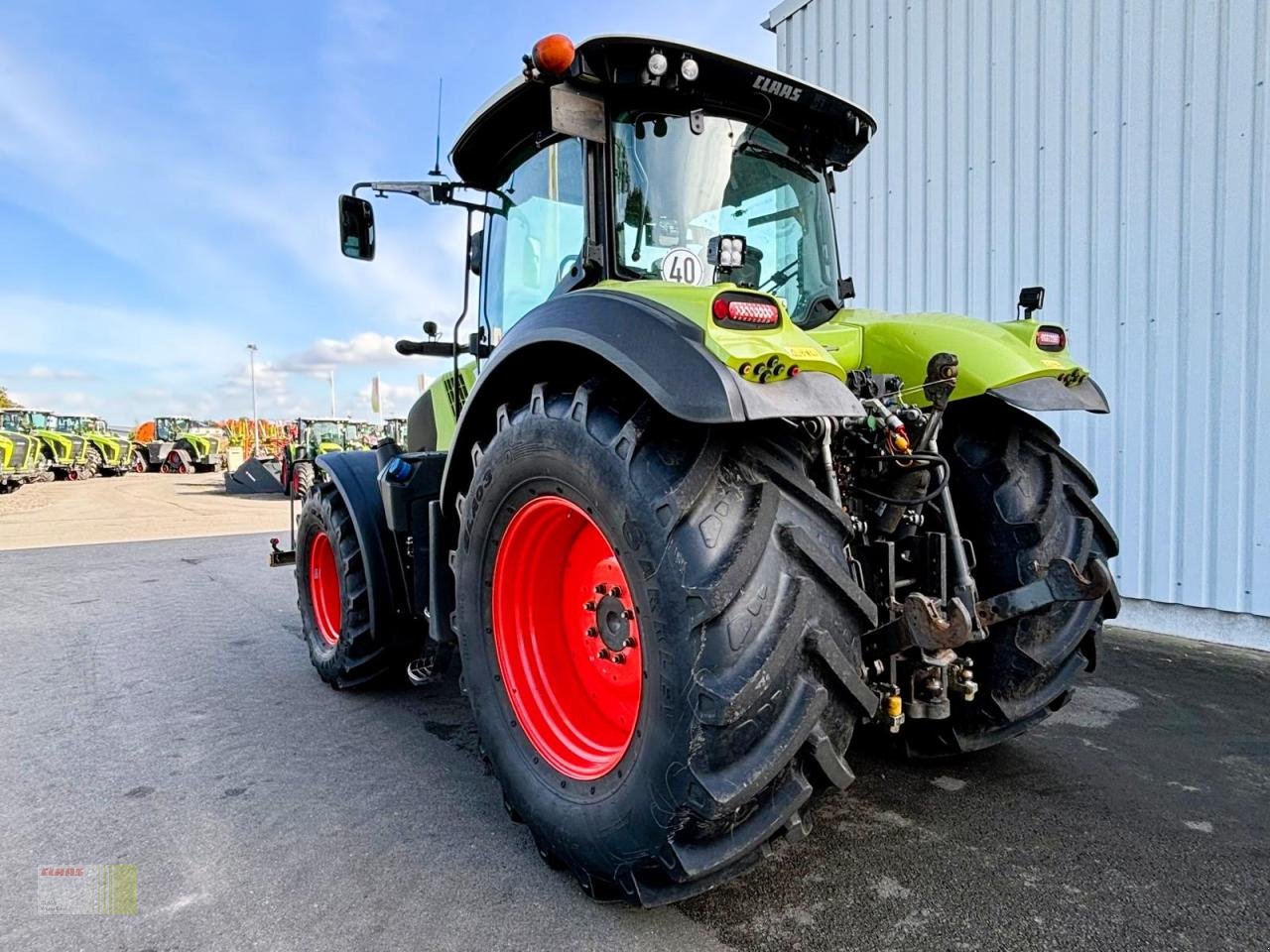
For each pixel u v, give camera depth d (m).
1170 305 3.95
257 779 2.57
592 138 2.06
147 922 1.79
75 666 3.97
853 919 1.74
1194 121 3.82
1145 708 3.05
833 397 1.58
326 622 3.68
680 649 1.47
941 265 4.94
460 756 2.77
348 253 2.94
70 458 23.75
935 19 4.88
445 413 3.30
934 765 2.57
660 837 1.54
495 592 2.07
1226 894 1.81
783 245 2.47
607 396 1.73
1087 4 4.17
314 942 1.70
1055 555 2.15
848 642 1.57
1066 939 1.65
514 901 1.85
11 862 2.06
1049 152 4.37
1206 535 3.88
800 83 2.23
